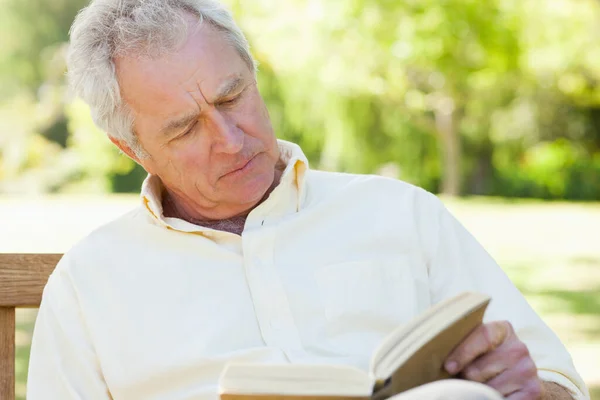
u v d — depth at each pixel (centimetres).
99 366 176
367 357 171
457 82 1769
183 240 182
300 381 124
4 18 2323
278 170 196
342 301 175
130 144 187
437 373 136
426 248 184
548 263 1070
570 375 167
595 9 1534
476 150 2278
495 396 112
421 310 179
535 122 2241
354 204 187
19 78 2342
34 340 180
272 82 1705
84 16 188
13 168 2308
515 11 1534
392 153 1906
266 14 1564
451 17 1522
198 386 171
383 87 1736
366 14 1541
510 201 2188
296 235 182
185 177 184
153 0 180
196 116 177
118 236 186
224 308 176
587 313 742
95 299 179
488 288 181
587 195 2302
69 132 2372
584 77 1919
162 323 175
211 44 177
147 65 178
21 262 192
